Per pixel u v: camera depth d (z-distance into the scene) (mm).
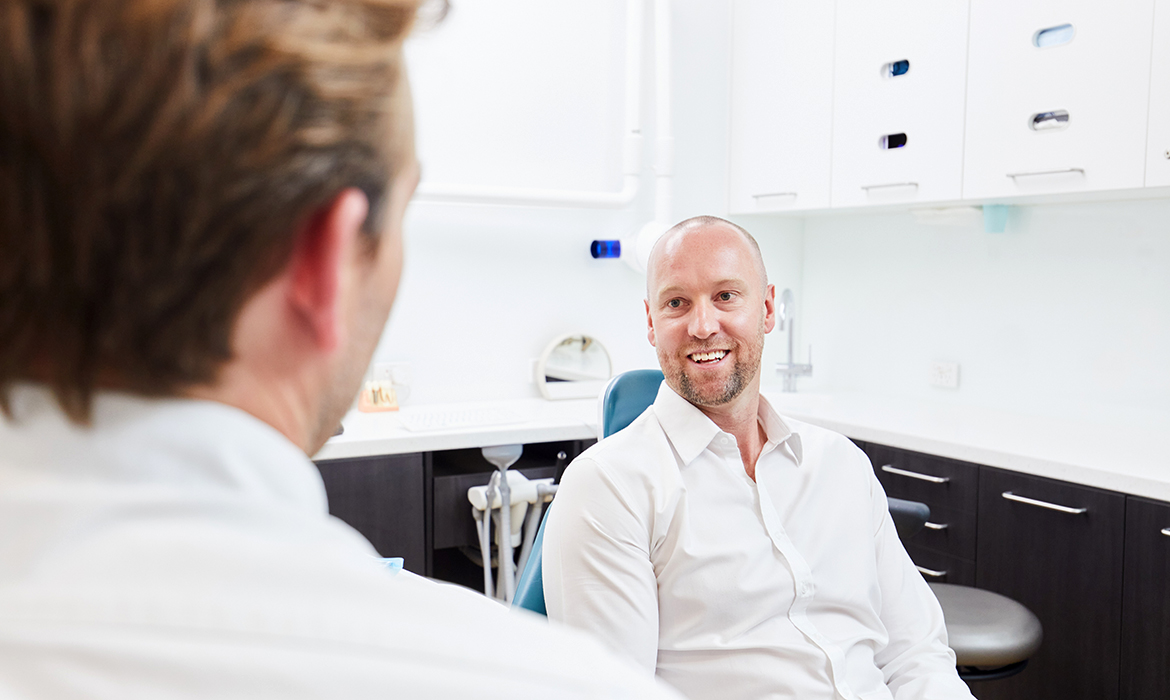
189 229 250
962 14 2516
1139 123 2137
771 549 1257
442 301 2939
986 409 2883
